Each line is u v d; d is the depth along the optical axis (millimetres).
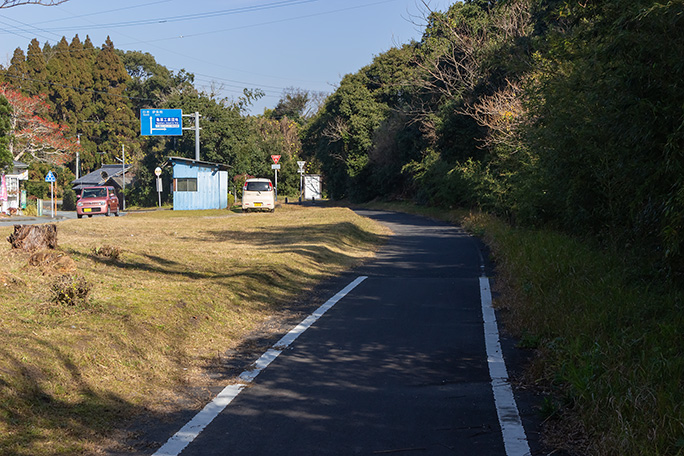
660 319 6953
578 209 13633
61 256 10031
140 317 7266
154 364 6227
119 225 23500
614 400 4762
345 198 65625
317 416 5031
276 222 26359
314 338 7711
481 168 29391
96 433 4539
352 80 58844
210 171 41781
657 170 7801
